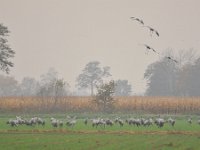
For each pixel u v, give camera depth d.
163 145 124.81
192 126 195.38
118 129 179.12
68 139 139.12
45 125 195.38
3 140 134.38
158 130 175.50
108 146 120.94
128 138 144.12
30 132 164.00
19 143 126.38
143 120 194.62
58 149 113.06
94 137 146.50
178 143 130.62
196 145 125.62
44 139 138.38
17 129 175.12
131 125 198.75
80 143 127.75
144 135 155.38
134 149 115.00
